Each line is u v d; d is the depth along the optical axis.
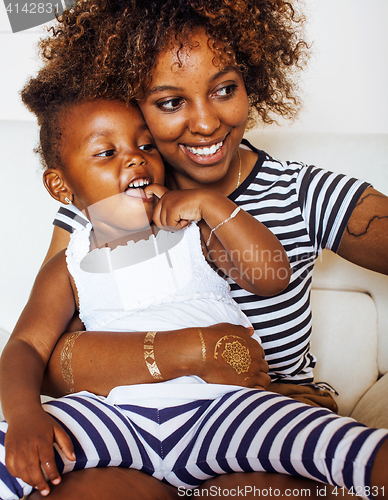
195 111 0.90
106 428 0.78
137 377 0.86
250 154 1.13
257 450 0.71
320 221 1.05
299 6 1.42
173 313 0.95
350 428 0.66
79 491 0.68
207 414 0.83
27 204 1.41
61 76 1.02
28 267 1.40
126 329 0.94
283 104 1.26
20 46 1.60
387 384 1.17
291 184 1.08
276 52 1.13
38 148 1.21
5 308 1.39
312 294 1.35
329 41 1.62
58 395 0.94
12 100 1.65
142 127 1.00
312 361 1.20
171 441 0.80
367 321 1.31
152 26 0.87
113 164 1.00
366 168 1.36
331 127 1.67
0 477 0.70
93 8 0.97
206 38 0.86
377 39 1.61
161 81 0.88
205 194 0.95
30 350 0.89
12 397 0.78
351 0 1.58
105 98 0.99
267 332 1.08
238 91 0.93
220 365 0.86
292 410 0.75
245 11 0.90
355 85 1.65
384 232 0.97
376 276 1.33
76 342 0.91
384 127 1.67
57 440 0.71
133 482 0.75
